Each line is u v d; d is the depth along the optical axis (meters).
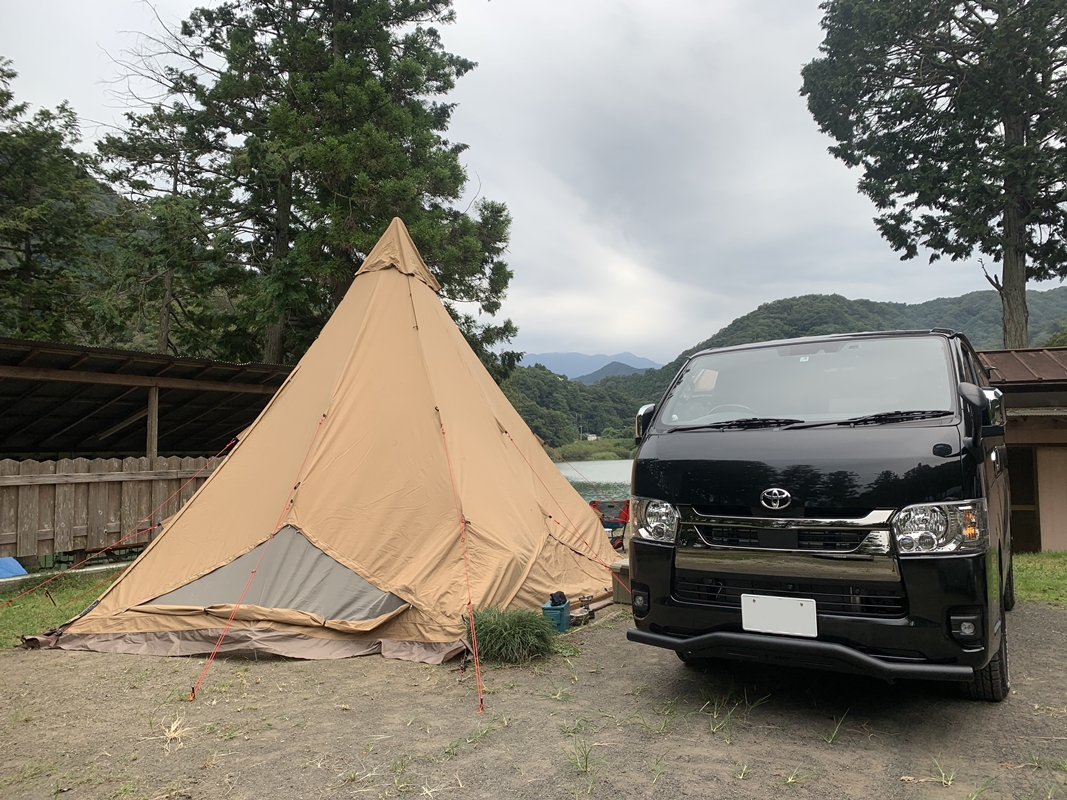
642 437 4.33
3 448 14.06
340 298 17.83
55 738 3.46
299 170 17.30
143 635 5.22
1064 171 17.20
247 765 3.10
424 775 2.96
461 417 6.70
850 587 3.23
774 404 4.07
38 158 22.33
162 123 19.97
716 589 3.58
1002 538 4.31
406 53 20.44
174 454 16.41
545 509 6.84
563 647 4.99
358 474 5.83
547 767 3.02
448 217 20.36
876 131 21.12
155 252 18.27
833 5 21.47
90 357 9.52
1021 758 3.03
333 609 5.13
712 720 3.56
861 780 2.84
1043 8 17.34
